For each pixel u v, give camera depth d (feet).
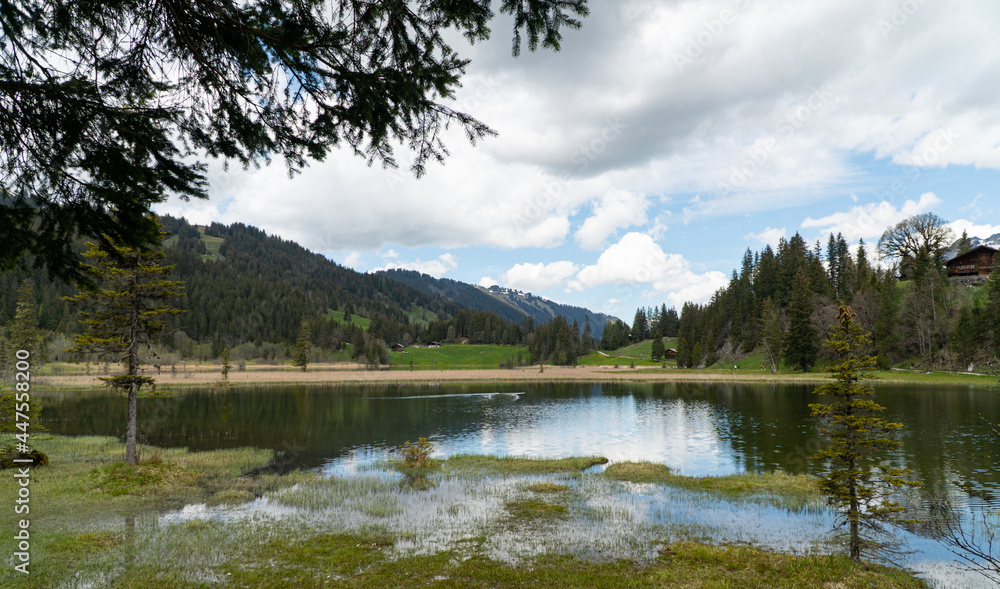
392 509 67.05
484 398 254.06
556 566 46.34
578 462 101.30
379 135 21.01
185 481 80.94
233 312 587.68
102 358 83.61
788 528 60.90
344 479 86.33
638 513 66.28
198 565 44.98
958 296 299.38
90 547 48.80
